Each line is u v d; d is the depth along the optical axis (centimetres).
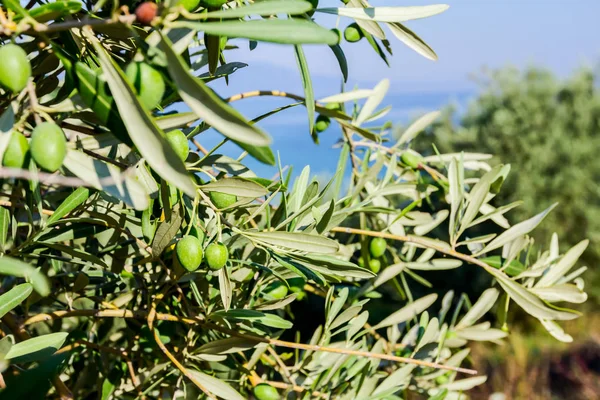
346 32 58
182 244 43
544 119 401
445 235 297
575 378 276
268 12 32
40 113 34
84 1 41
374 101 78
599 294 371
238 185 44
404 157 76
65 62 33
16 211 53
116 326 66
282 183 51
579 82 420
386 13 50
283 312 79
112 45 44
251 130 31
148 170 45
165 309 61
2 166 34
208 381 50
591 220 375
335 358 66
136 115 32
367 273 50
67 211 44
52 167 33
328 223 57
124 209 53
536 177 388
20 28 33
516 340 311
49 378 31
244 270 57
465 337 73
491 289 72
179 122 36
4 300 41
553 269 68
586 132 401
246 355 65
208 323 53
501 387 260
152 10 32
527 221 64
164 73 34
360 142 76
